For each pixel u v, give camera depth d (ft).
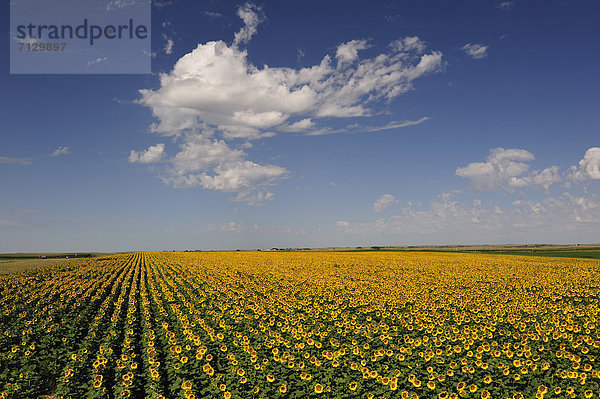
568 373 38.81
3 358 51.29
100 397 41.68
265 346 52.90
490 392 38.29
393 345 49.75
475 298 84.69
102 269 191.62
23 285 127.34
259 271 160.97
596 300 88.38
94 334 64.80
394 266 181.88
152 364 48.21
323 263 203.00
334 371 42.91
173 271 179.11
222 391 40.11
